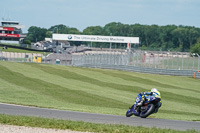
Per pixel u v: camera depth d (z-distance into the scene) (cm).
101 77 9812
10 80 7825
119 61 13850
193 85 9162
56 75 9744
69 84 7769
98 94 6400
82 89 7019
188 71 11600
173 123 3155
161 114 4316
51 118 2917
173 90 7738
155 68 12144
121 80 9281
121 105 5262
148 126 2838
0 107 3616
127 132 2419
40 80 8175
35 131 2355
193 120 3612
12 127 2445
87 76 9881
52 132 2353
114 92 6862
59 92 6369
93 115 3409
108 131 2433
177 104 5831
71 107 4431
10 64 13050
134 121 3084
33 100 5038
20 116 2831
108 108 4750
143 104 3170
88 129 2455
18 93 5781
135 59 13462
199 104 6044
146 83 8894
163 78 10500
